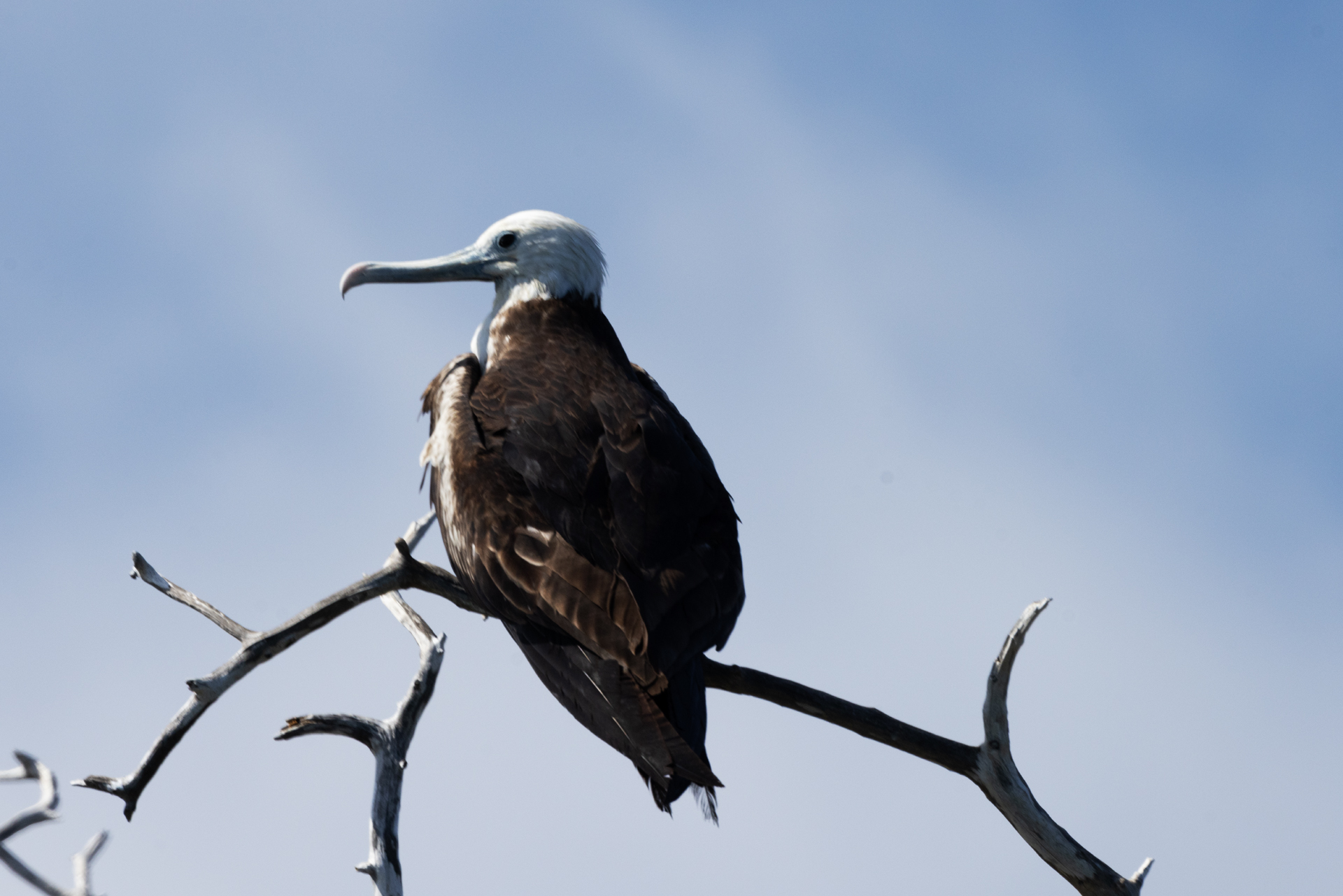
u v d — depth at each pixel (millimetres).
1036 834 10719
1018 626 10328
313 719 10695
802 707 10891
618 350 13961
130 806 10477
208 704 10602
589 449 11742
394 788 10641
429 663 11102
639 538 11227
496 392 12445
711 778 9672
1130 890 10656
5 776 8188
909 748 10781
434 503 12297
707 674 11016
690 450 12250
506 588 11125
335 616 11086
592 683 10539
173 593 11633
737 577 11547
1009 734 10703
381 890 10273
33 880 7805
